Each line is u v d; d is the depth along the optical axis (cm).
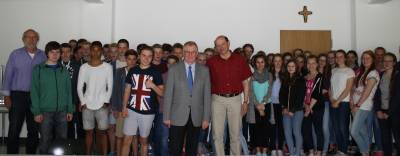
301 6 678
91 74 433
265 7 677
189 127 384
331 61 538
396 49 659
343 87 483
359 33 659
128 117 392
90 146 439
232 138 400
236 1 676
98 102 432
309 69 489
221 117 399
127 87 395
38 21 641
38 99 413
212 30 673
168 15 671
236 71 397
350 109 496
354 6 663
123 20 667
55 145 423
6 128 627
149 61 397
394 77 431
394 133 434
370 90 457
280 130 495
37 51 446
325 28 677
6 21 637
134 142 438
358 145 476
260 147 478
